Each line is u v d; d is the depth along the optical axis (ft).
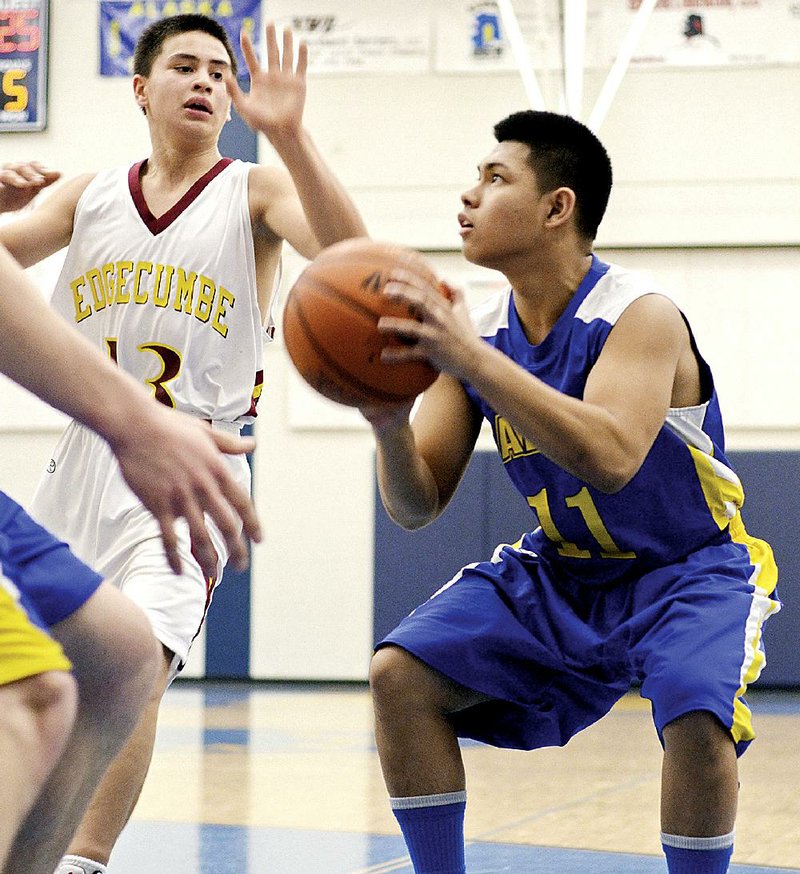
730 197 32.53
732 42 32.76
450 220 33.55
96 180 11.63
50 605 5.73
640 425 8.39
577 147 9.07
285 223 10.84
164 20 11.61
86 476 10.79
